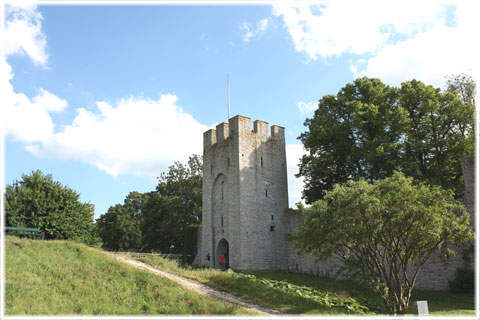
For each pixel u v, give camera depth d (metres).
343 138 36.12
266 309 18.77
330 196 20.92
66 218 30.91
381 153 31.30
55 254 22.09
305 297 21.11
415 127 34.56
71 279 19.31
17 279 17.78
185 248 47.22
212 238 42.12
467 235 18.78
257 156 42.25
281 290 21.80
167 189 58.31
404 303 18.77
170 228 55.34
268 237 40.44
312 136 37.88
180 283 21.67
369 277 19.44
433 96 34.06
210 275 24.53
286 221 41.75
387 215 18.83
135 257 27.52
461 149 32.69
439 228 18.30
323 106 40.12
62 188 32.09
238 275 25.03
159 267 25.48
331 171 37.84
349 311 19.27
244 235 38.56
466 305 20.78
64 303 16.75
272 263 39.94
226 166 42.06
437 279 26.16
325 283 29.98
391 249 19.97
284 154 45.09
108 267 21.77
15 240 22.83
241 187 39.78
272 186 42.69
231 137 42.06
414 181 30.11
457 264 25.30
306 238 20.88
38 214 29.52
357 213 19.19
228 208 40.88
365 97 36.97
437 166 33.72
